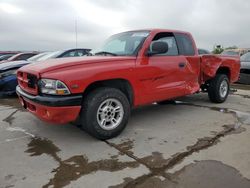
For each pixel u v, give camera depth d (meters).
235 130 4.29
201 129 4.35
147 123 4.69
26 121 4.84
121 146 3.66
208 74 5.76
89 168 3.04
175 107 5.91
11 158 3.32
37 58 8.36
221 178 2.78
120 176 2.86
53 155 3.40
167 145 3.68
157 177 2.83
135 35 4.72
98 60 3.80
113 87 4.05
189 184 2.68
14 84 7.07
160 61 4.53
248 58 10.45
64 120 3.53
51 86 3.43
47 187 2.67
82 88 3.52
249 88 9.35
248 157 3.27
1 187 2.67
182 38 5.20
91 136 4.05
